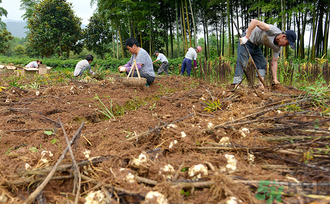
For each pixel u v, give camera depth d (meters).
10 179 1.15
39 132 2.07
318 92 2.30
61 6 21.92
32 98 3.38
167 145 1.57
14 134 2.10
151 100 3.50
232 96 3.00
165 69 8.16
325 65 4.68
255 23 3.31
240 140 1.54
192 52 7.13
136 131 1.91
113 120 2.34
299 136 1.42
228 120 1.91
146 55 4.59
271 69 3.68
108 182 1.17
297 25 14.38
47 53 22.95
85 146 1.78
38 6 21.81
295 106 2.05
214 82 5.62
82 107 2.94
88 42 24.03
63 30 22.77
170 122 2.04
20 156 1.53
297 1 11.97
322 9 12.75
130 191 1.07
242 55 3.64
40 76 5.79
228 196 1.01
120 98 3.48
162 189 1.07
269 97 2.74
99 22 23.22
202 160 1.30
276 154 1.38
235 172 1.19
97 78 6.05
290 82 4.41
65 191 1.21
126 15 15.51
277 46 3.48
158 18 17.45
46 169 1.21
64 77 6.24
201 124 1.87
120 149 1.58
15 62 16.30
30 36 21.86
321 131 1.48
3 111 2.73
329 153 1.25
